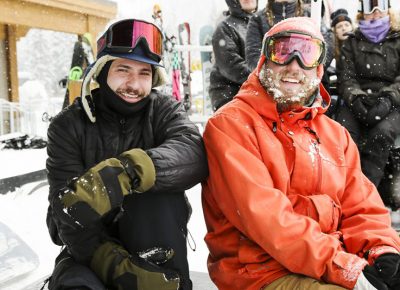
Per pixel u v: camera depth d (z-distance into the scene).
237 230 1.89
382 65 3.55
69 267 1.66
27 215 3.88
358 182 2.04
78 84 6.94
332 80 3.96
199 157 1.81
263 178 1.81
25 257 2.57
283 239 1.70
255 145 1.90
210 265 1.98
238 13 4.13
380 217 1.96
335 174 1.99
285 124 1.98
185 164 1.74
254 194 1.75
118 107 1.83
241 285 1.84
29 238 3.30
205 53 6.75
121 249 1.69
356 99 3.46
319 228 1.75
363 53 3.60
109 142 1.86
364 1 3.61
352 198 2.01
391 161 3.52
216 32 4.12
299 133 1.99
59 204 1.57
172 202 1.76
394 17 3.56
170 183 1.70
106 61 1.83
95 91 1.95
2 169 4.82
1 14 8.45
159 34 1.88
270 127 1.96
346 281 1.65
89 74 1.80
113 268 1.64
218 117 1.95
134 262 1.64
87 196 1.54
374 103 3.46
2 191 4.39
